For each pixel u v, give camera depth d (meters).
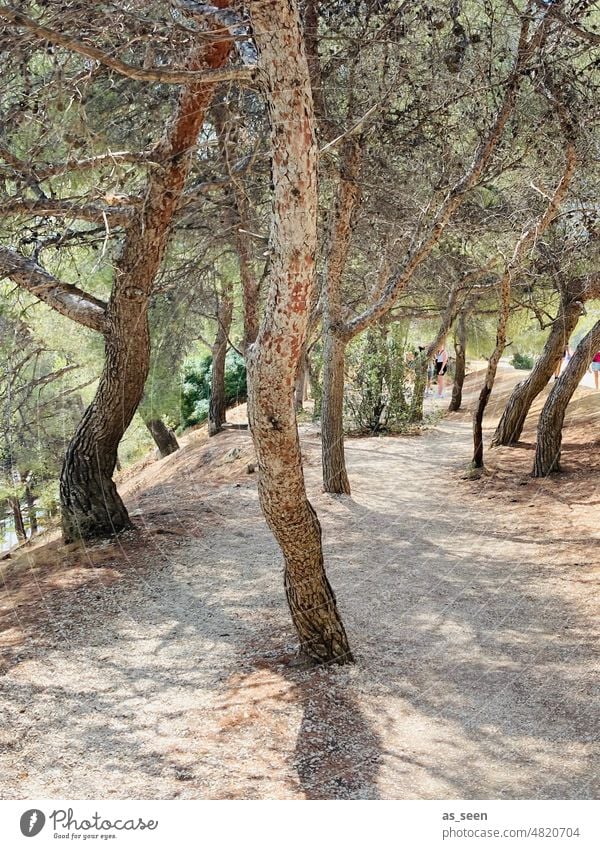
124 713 4.49
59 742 4.15
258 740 4.09
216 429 15.62
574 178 8.11
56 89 5.31
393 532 8.16
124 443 21.67
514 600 6.05
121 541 8.06
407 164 8.26
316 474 11.16
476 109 7.39
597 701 4.34
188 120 6.44
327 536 8.17
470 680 4.72
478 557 7.20
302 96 3.52
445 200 7.45
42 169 5.80
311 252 3.82
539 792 3.47
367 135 7.50
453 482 10.44
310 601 4.96
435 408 19.12
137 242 7.24
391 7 6.53
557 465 10.33
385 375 15.65
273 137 3.60
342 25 6.70
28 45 5.08
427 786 3.59
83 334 12.75
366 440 14.66
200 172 7.69
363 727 4.21
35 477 14.93
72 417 14.88
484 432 15.01
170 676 4.99
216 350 15.60
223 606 6.23
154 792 3.59
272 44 3.44
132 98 6.47
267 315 4.02
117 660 5.27
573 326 12.19
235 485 10.80
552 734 4.02
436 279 13.55
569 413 14.55
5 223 6.57
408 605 6.07
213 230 9.03
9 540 17.48
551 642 5.20
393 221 8.45
